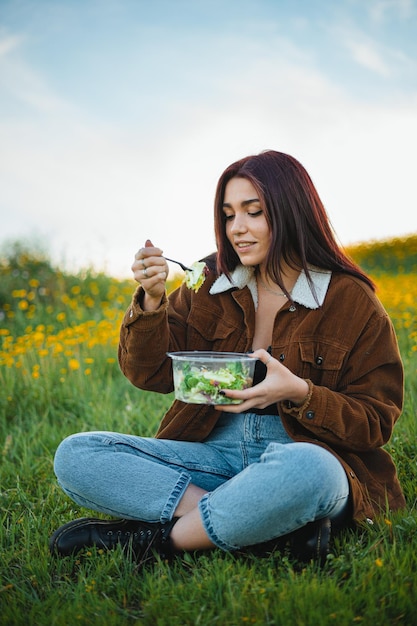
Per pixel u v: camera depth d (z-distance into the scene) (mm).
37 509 2805
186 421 2510
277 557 2166
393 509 2377
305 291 2432
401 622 1785
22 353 5754
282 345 2449
